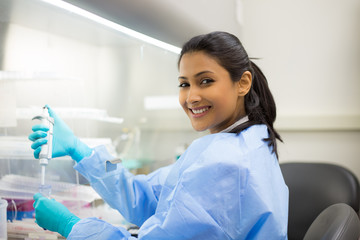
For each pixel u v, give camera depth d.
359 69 2.07
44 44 1.09
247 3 2.28
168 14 1.07
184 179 0.71
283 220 0.75
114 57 1.50
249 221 0.71
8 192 0.88
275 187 0.78
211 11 1.43
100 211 1.14
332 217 0.90
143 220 1.01
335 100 2.12
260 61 2.27
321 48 2.14
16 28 0.97
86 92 1.32
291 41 2.20
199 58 0.78
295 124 2.17
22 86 0.94
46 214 0.79
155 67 1.78
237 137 0.80
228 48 0.80
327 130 2.15
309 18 2.16
